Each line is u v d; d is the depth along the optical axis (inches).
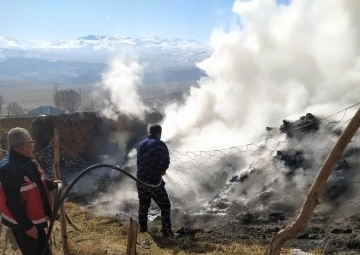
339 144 112.1
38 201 141.1
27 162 141.8
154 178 236.8
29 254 138.6
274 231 257.6
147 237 231.6
